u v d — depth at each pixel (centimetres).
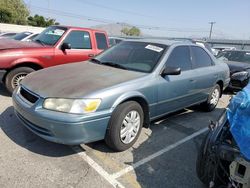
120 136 343
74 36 633
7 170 294
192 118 530
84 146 364
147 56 421
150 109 389
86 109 300
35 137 376
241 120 222
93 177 297
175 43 456
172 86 418
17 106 342
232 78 791
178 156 366
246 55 930
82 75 362
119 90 331
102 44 699
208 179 254
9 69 533
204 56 533
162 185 296
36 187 271
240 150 214
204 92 527
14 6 4362
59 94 306
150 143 397
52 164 314
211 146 247
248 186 211
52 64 587
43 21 4519
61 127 294
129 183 293
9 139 365
